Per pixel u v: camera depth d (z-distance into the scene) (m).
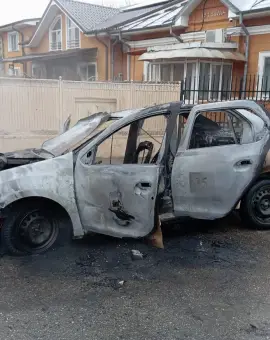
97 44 19.86
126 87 10.58
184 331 2.98
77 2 22.89
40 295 3.48
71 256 4.31
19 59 21.64
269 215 5.26
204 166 4.55
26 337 2.88
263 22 13.14
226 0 13.40
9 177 4.09
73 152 4.30
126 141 4.58
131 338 2.88
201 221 5.55
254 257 4.37
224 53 13.35
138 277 3.86
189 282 3.76
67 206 4.19
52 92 9.89
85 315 3.19
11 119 9.58
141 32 16.86
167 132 4.47
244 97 13.72
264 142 4.80
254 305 3.36
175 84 10.98
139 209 4.30
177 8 17.84
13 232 4.19
